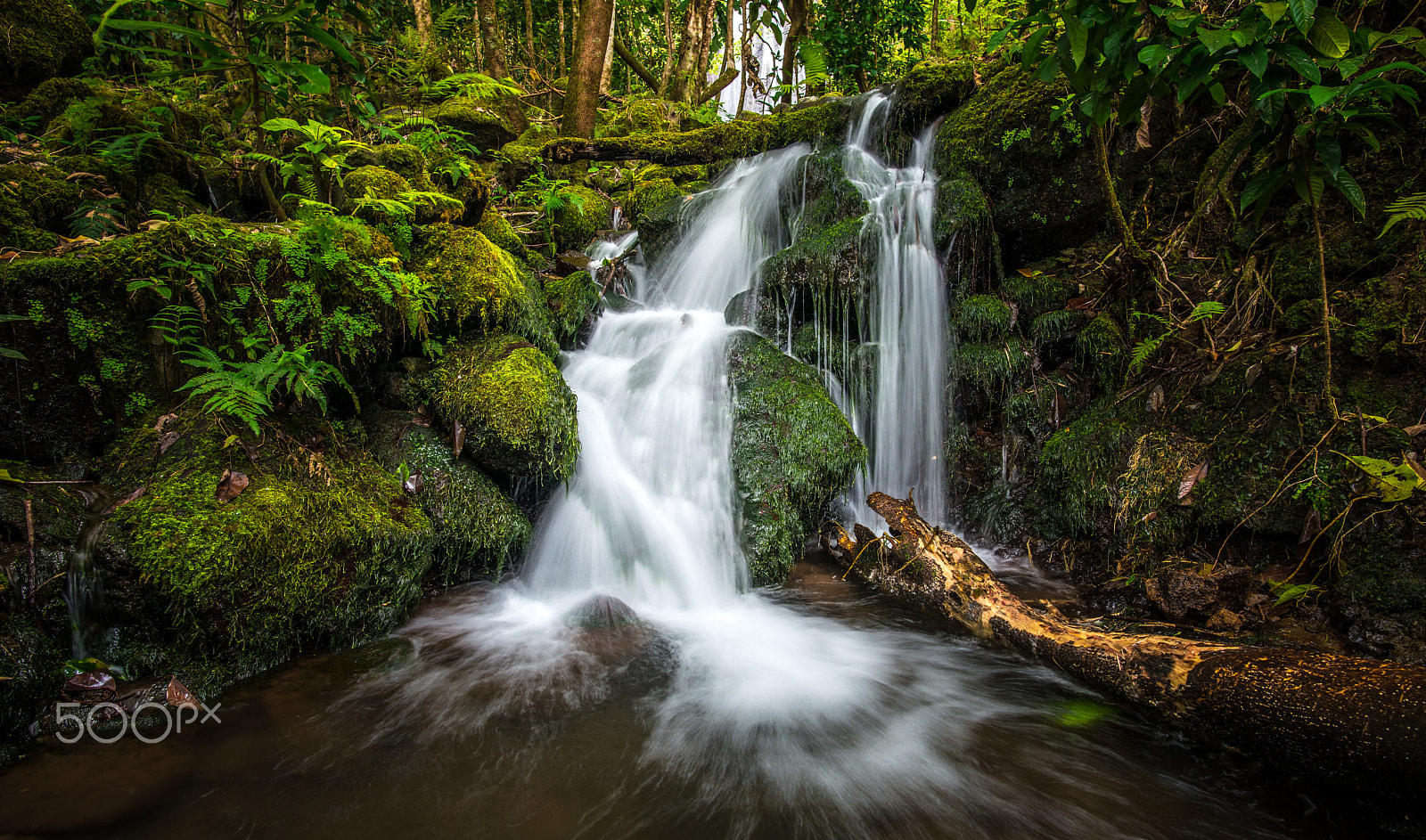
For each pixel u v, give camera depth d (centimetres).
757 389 452
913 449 488
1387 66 250
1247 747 234
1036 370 464
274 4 475
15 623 250
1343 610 290
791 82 1007
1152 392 408
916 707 290
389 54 820
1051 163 490
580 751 256
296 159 432
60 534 273
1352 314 337
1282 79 261
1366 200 350
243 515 290
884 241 487
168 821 210
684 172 725
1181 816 225
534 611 371
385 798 226
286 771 236
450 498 375
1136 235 459
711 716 282
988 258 502
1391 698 197
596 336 527
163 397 329
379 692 287
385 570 329
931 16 1083
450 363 410
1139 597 351
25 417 297
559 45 1311
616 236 666
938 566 365
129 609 269
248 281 328
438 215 455
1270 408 353
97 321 306
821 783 243
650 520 426
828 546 437
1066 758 256
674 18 1506
